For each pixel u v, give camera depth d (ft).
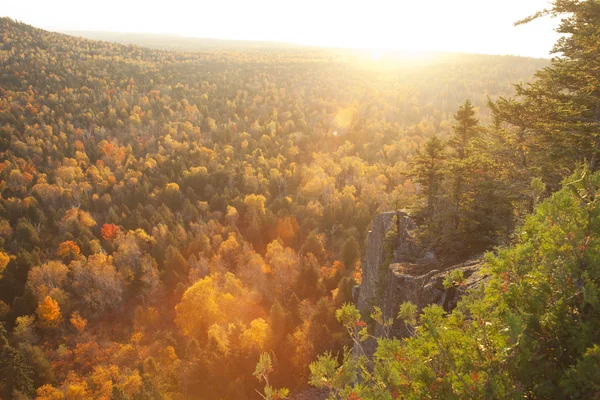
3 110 582.35
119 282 254.47
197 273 260.62
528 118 64.03
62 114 613.52
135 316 240.53
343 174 456.04
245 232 344.08
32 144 495.00
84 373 208.64
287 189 432.66
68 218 330.34
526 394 19.29
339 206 337.93
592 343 19.12
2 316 231.91
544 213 24.41
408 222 105.19
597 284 21.18
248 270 256.73
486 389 18.53
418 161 98.53
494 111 67.56
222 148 556.92
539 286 21.91
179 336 220.23
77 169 440.04
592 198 25.22
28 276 252.83
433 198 96.94
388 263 105.60
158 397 144.56
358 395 20.30
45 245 313.32
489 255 24.38
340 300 196.24
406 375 21.07
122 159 497.46
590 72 53.01
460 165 76.69
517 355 19.06
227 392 157.17
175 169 452.35
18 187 387.55
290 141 556.51
